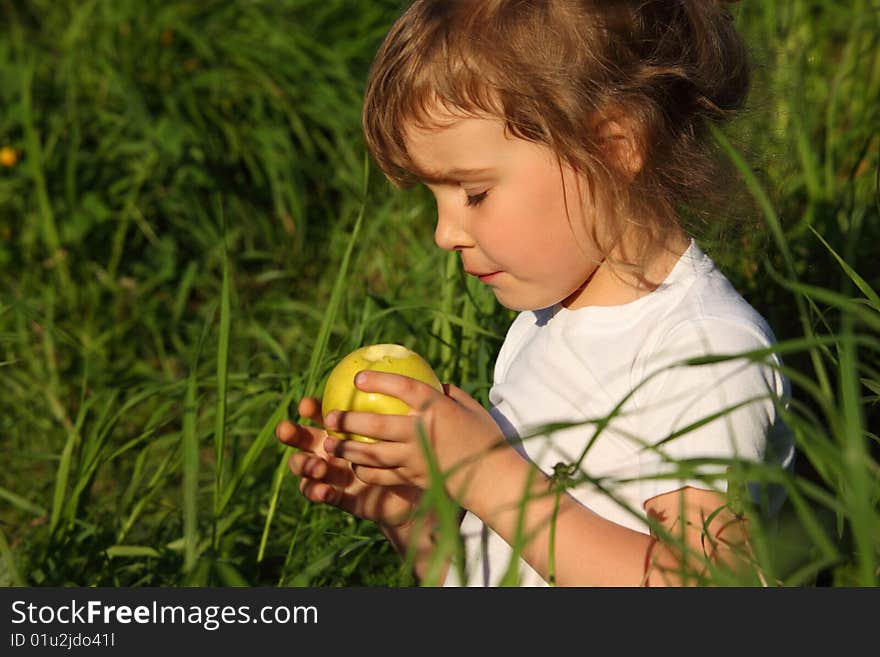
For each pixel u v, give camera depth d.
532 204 2.55
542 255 2.57
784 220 4.26
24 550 3.37
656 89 2.69
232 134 5.95
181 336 5.42
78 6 6.89
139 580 3.34
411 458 2.36
